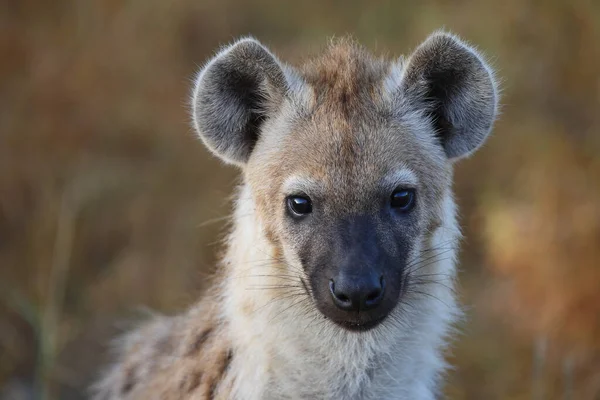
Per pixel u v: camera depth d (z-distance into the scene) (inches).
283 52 521.3
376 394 260.5
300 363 253.8
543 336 377.4
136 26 513.3
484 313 428.1
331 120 256.8
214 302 270.5
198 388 258.8
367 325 243.8
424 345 263.0
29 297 418.9
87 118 478.0
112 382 314.3
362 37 541.0
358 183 248.4
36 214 448.1
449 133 273.7
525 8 462.3
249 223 263.3
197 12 547.2
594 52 445.1
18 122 468.8
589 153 435.2
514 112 458.0
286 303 253.0
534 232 427.5
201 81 260.7
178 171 475.5
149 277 442.6
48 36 490.0
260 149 266.2
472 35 476.7
